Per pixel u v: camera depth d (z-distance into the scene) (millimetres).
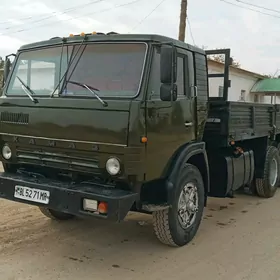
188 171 5145
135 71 4336
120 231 5781
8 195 4711
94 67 4547
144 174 4293
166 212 4871
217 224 6301
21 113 4730
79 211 4176
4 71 5324
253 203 7785
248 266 4660
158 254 4965
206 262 4750
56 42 4883
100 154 4258
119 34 4516
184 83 5090
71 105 4344
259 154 8000
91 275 4309
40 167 4918
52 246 5090
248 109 6949
